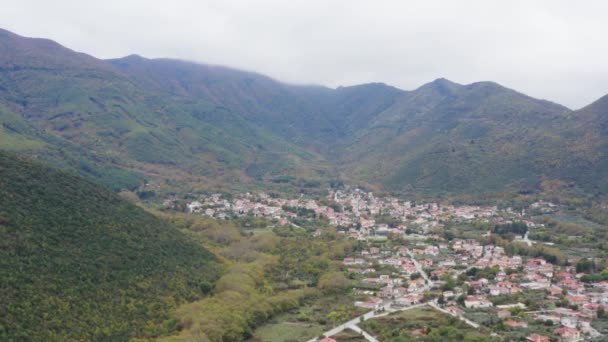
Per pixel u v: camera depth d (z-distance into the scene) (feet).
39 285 496.23
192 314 560.61
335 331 604.08
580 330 586.04
